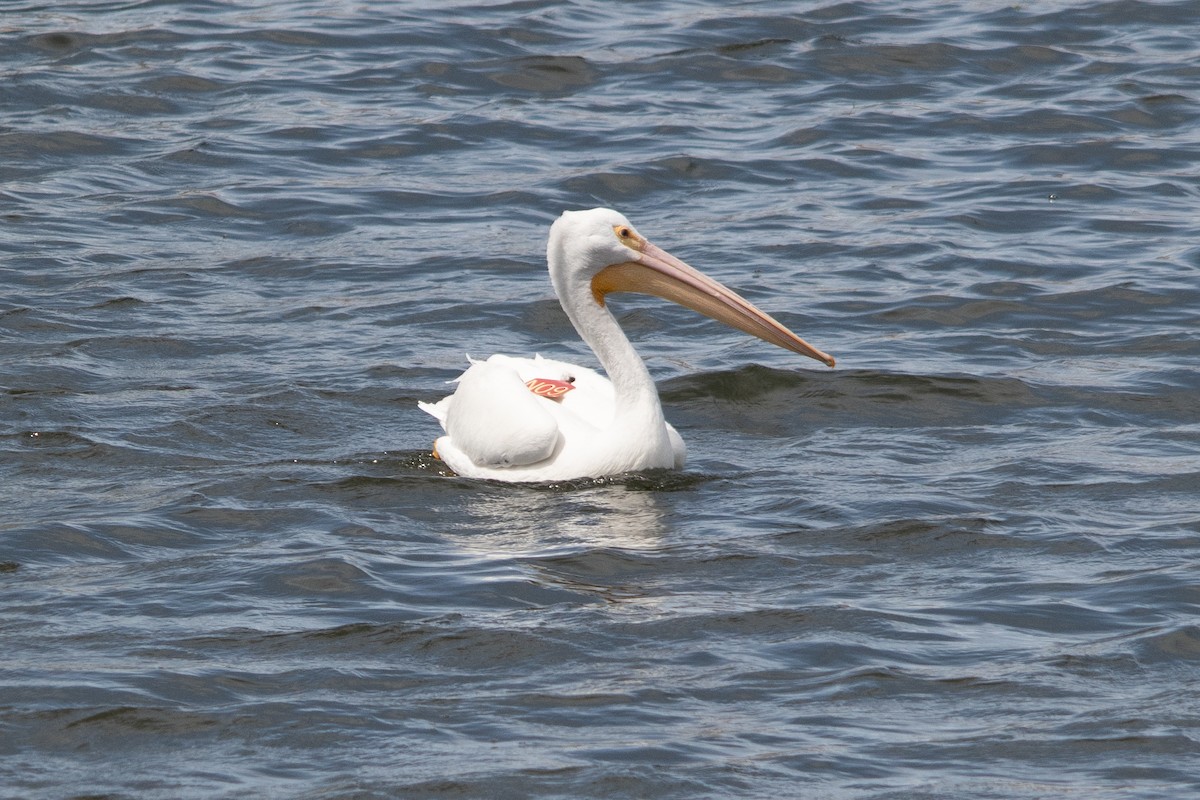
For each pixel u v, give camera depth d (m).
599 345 13.89
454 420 14.20
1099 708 9.37
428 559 11.84
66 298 18.59
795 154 24.30
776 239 20.88
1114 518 12.52
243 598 11.01
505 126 25.56
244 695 9.53
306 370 16.56
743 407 15.73
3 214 21.55
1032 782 8.54
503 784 8.48
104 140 24.59
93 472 13.70
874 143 24.77
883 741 9.01
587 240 13.80
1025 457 14.03
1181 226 21.09
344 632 10.43
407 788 8.45
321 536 12.26
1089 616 10.66
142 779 8.57
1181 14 30.38
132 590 11.16
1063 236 20.83
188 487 13.34
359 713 9.30
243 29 30.19
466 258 20.30
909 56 28.53
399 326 18.05
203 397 15.65
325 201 22.39
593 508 13.02
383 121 25.72
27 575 11.42
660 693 9.59
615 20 30.83
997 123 25.50
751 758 8.77
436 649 10.20
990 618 10.67
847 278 19.45
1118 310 18.17
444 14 31.08
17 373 16.09
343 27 30.30
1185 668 9.88
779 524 12.56
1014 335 17.50
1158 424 14.91
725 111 26.33
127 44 29.22
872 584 11.31
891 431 15.03
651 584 11.37
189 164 23.78
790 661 10.04
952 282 19.19
